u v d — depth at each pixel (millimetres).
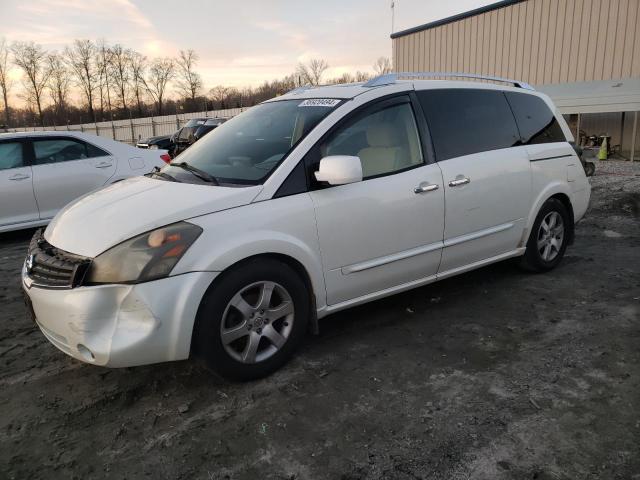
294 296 3188
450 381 3076
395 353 3449
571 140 5109
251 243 2934
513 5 17859
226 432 2664
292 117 3689
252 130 3814
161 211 2896
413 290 4609
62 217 3295
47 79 72562
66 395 3074
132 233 2773
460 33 19594
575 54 16562
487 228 4191
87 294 2693
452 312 4102
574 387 2959
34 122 74438
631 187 9336
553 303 4215
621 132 16109
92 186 7418
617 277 4805
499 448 2459
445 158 3904
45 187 7059
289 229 3100
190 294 2758
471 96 4270
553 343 3512
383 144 3629
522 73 17984
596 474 2271
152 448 2562
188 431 2686
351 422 2707
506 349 3455
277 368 3207
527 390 2945
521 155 4426
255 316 3051
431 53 20891
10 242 7117
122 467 2434
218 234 2869
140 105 72812
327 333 3789
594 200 8531
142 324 2711
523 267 4820
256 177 3205
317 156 3312
